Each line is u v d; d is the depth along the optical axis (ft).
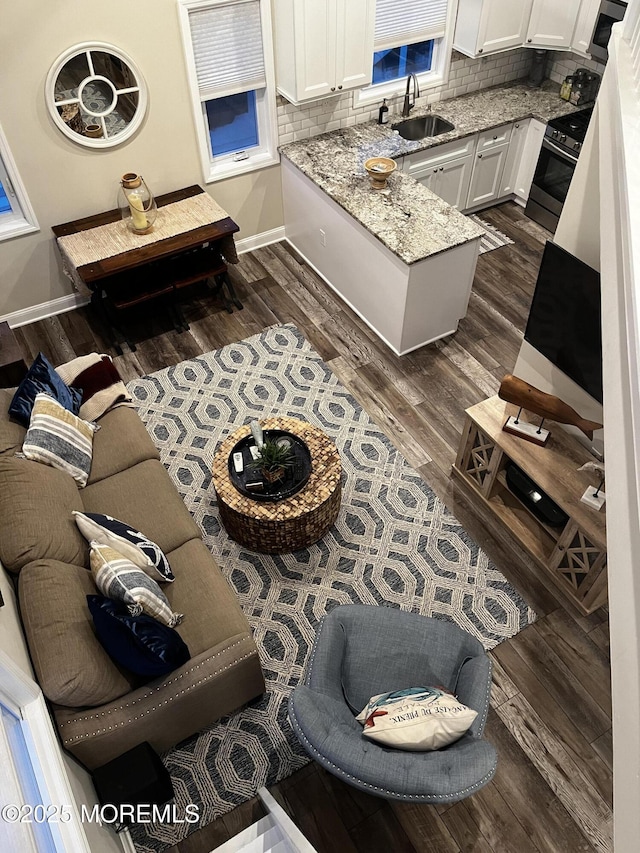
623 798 3.78
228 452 11.50
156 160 15.52
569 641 10.66
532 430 11.23
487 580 11.40
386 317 15.39
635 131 6.75
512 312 16.71
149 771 8.21
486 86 18.93
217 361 15.37
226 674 8.49
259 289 17.37
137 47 13.58
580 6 16.12
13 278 15.55
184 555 9.93
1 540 8.68
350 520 12.26
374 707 7.93
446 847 8.73
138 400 14.49
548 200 18.56
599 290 9.16
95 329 16.19
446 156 17.40
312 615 10.93
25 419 10.78
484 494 12.35
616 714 4.13
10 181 14.19
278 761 9.39
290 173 16.89
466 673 8.44
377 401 14.51
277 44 14.85
